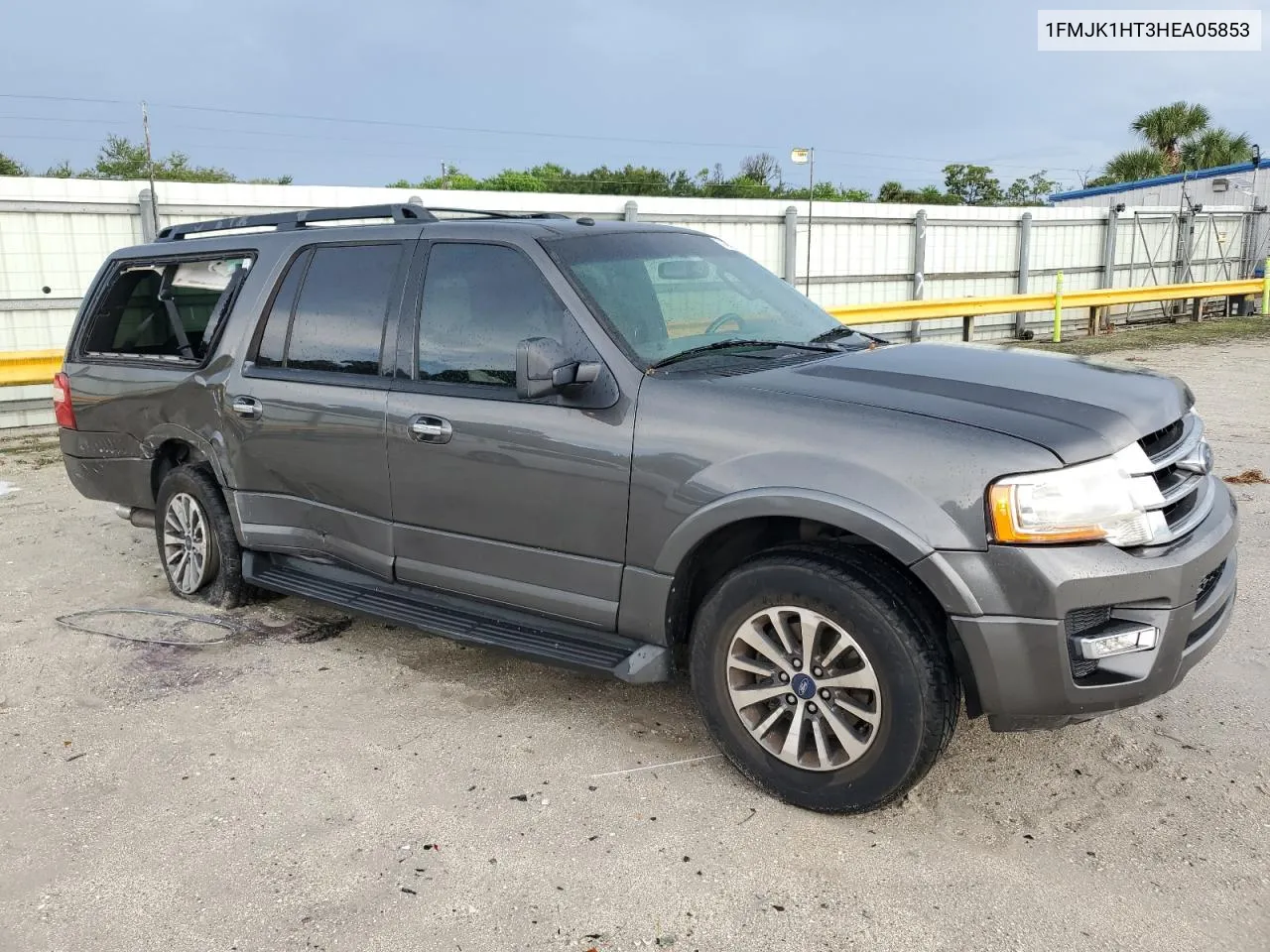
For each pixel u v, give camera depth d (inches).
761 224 671.1
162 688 166.6
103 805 130.5
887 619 113.9
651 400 131.3
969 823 122.3
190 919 107.6
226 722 153.7
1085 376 132.0
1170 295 812.0
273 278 180.7
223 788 134.1
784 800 126.9
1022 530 108.1
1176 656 114.1
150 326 206.8
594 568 137.9
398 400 155.9
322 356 170.4
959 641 113.1
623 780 134.1
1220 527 123.2
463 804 129.0
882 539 112.9
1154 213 920.3
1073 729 145.5
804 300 168.6
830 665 120.3
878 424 117.1
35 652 183.2
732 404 126.0
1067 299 732.0
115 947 103.4
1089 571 108.0
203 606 205.2
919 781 118.4
